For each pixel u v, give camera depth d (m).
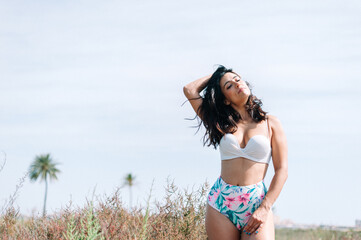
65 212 5.15
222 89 4.51
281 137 4.29
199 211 5.76
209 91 4.57
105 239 4.38
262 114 4.37
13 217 5.20
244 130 4.36
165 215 5.51
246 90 4.38
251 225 4.05
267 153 4.23
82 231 4.04
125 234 4.61
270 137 4.31
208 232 4.34
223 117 4.45
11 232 5.11
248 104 4.40
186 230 5.43
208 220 4.34
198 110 4.71
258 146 4.18
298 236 13.92
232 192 4.20
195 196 5.81
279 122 4.37
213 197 4.33
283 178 4.16
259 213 4.05
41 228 5.12
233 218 4.20
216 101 4.53
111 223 4.68
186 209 5.61
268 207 4.08
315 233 13.55
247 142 4.26
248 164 4.20
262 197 4.18
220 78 4.55
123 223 4.83
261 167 4.22
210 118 4.50
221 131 4.38
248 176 4.19
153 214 5.46
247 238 4.09
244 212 4.16
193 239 5.43
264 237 4.04
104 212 4.96
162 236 4.99
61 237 4.55
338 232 13.07
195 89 4.80
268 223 4.10
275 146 4.28
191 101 4.77
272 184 4.16
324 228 14.00
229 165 4.27
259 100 4.45
